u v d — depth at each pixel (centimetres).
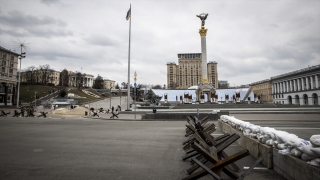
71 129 1423
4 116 3209
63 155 678
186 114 2222
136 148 787
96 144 866
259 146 579
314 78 7488
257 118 2300
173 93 8319
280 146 483
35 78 13288
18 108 5622
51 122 2062
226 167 421
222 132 1203
